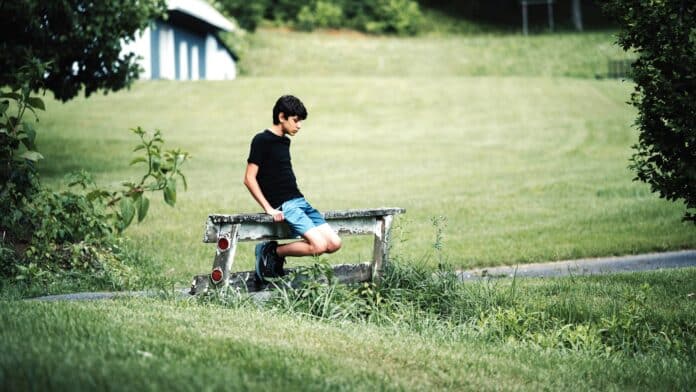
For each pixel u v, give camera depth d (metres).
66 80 22.94
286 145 9.45
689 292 11.45
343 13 84.06
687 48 9.96
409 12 83.94
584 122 40.62
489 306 10.20
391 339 8.06
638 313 9.65
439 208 21.30
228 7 76.50
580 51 73.31
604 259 15.70
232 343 6.76
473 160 31.25
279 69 66.06
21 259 11.28
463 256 15.55
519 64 69.25
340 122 40.72
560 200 22.58
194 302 8.95
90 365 5.42
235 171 28.23
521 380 7.11
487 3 95.12
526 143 35.59
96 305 8.05
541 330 9.30
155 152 10.83
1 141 11.05
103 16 21.30
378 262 10.55
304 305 9.34
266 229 9.56
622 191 23.83
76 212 11.49
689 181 10.35
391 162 30.77
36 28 19.66
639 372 7.79
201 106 42.66
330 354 7.00
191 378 5.45
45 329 6.48
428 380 6.64
